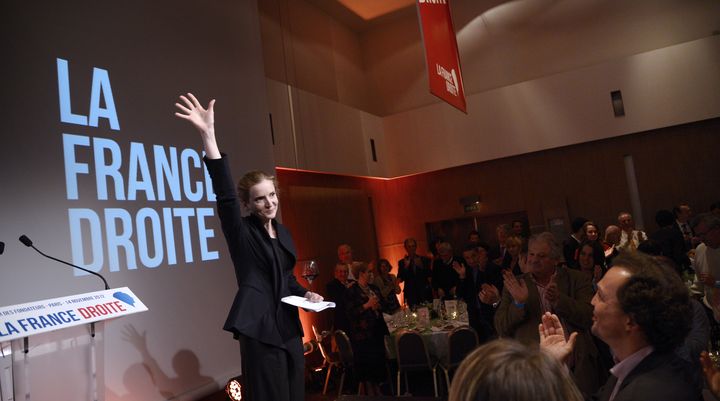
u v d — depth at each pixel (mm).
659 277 1354
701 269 4105
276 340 2207
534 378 808
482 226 9469
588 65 8711
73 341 2283
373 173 9078
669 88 7844
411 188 9906
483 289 3244
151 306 3826
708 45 7648
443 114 9289
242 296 2203
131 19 4117
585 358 2547
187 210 4312
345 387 5895
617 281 1406
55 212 3322
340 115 8406
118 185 3770
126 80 3992
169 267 4047
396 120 9680
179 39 4574
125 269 3693
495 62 9359
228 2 5277
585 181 8547
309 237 7652
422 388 5637
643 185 8164
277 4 8375
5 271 3002
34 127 3295
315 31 9195
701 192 7805
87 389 2303
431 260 8570
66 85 3535
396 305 6570
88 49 3732
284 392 2211
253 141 5301
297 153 7246
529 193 8945
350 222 8719
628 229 6859
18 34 3291
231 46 5219
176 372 3920
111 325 3480
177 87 4469
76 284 3357
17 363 2070
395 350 5250
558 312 2584
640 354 1371
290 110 7238
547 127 8570
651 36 8352
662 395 1208
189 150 4469
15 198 3121
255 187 2316
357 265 5449
